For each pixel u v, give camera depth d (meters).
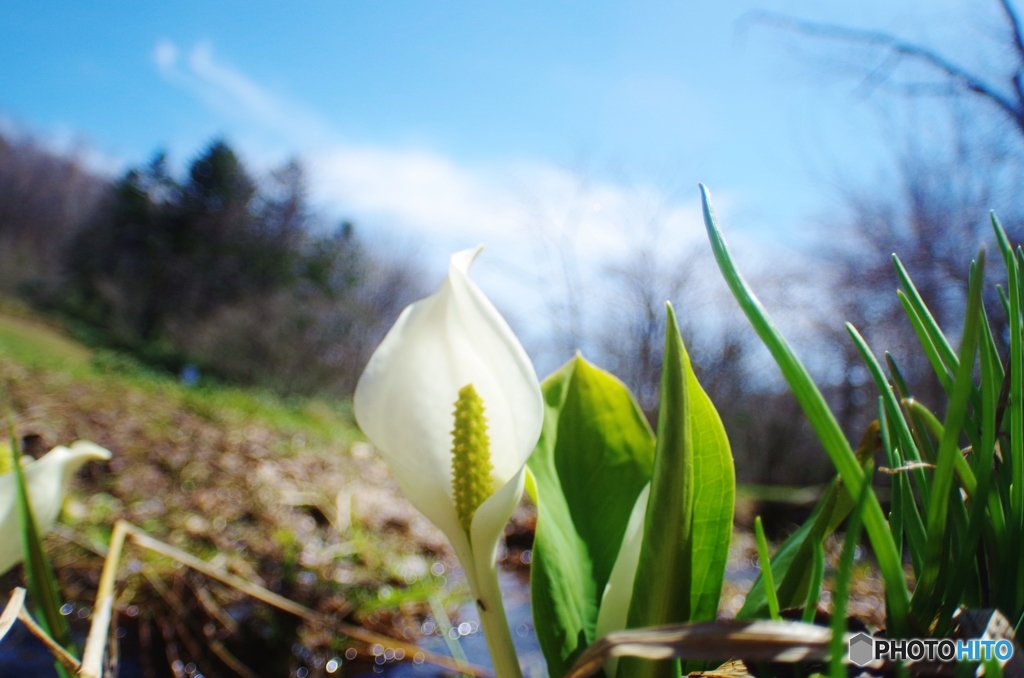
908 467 0.20
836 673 0.14
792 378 0.17
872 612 0.33
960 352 0.17
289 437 2.97
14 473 0.27
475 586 0.24
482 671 1.04
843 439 0.16
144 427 2.37
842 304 3.41
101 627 0.30
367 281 7.95
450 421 0.26
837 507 0.23
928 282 2.65
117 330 8.29
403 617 1.22
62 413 2.22
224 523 1.37
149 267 8.98
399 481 0.25
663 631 0.16
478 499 0.25
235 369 6.72
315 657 1.00
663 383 0.21
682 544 0.20
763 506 3.14
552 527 0.29
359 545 1.34
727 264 0.18
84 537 1.10
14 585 0.96
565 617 0.26
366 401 0.25
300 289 7.82
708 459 0.25
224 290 8.59
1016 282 0.20
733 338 4.63
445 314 0.26
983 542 0.20
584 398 0.33
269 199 9.04
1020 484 0.19
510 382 0.26
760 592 0.24
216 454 2.11
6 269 9.27
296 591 1.08
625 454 0.32
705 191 0.19
